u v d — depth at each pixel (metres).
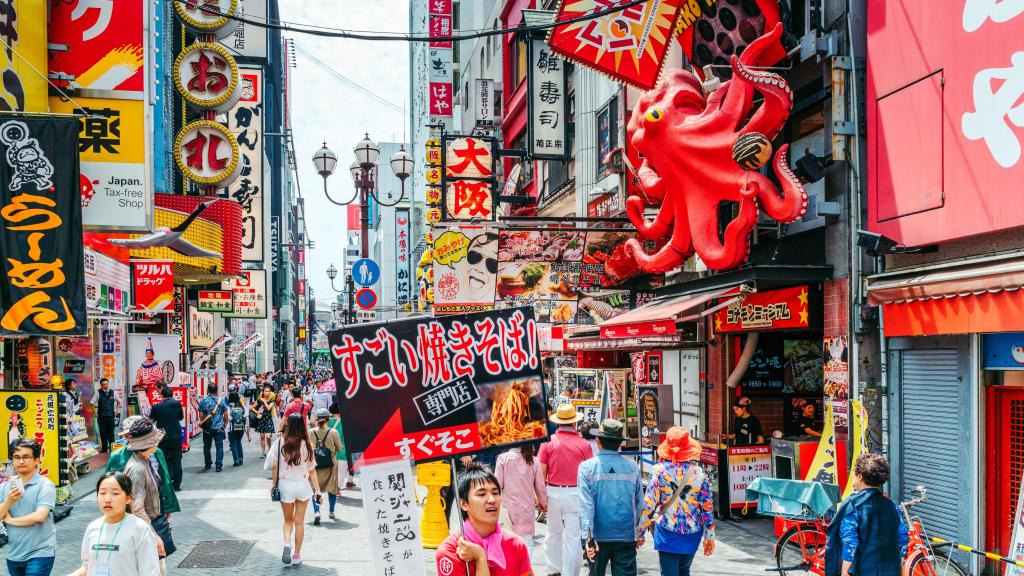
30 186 8.31
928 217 8.41
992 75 7.48
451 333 4.75
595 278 14.02
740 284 10.21
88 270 13.62
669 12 11.13
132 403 19.55
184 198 19.23
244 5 32.41
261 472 16.72
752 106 10.75
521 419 4.77
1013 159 7.23
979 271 7.38
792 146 11.41
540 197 24.67
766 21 11.05
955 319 7.64
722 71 11.18
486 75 36.25
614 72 11.14
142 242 12.86
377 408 4.63
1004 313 7.00
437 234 13.79
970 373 8.01
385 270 78.56
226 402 18.75
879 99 9.27
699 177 10.53
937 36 8.27
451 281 13.75
